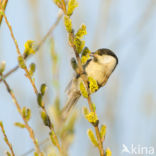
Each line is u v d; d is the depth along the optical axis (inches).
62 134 297.1
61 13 246.4
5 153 187.5
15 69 213.9
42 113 186.4
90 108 192.1
